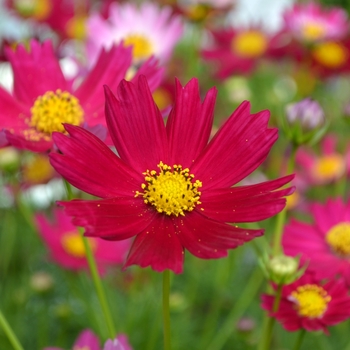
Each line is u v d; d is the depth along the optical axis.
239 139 0.27
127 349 0.29
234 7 0.61
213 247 0.25
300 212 0.50
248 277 0.54
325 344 0.45
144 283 0.45
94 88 0.31
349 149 0.52
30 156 0.45
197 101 0.28
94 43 0.44
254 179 0.46
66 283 0.50
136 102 0.27
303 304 0.29
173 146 0.28
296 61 0.58
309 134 0.32
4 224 0.55
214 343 0.44
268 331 0.30
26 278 0.50
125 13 0.46
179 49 0.75
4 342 0.43
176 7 0.60
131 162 0.27
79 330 0.48
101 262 0.42
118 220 0.26
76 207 0.25
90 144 0.26
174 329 0.46
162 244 0.25
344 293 0.30
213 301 0.50
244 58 0.63
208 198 0.27
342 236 0.34
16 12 0.60
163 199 0.27
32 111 0.31
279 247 0.33
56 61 0.32
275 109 0.63
